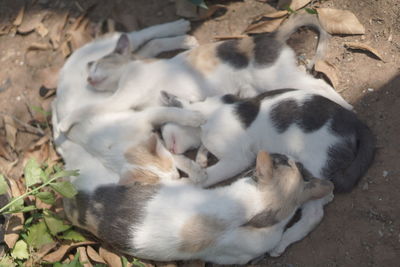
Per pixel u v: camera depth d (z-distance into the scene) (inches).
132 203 67.0
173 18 74.4
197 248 66.3
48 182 66.9
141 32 73.4
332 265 66.3
